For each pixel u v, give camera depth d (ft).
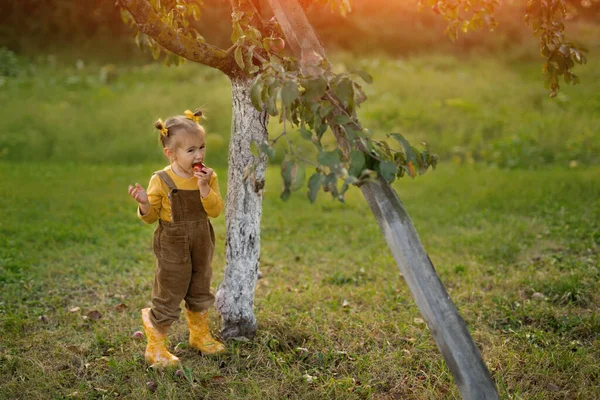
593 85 47.55
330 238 21.34
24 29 58.39
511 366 11.37
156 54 16.24
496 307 14.52
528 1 12.31
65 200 25.40
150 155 36.17
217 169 33.71
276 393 10.59
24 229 20.90
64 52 55.83
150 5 11.78
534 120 39.63
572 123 38.81
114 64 54.19
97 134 37.96
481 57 56.54
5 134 36.55
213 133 38.60
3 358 11.87
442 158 36.19
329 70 8.26
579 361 11.51
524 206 24.79
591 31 63.82
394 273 17.43
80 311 14.42
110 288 16.10
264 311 13.85
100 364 11.76
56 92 44.45
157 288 11.53
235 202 11.97
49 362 11.81
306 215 24.29
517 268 17.71
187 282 11.39
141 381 11.02
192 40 11.18
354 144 7.95
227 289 12.35
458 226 22.52
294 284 16.81
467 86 46.91
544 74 12.63
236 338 12.28
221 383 10.96
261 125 11.73
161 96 43.16
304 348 12.18
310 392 10.56
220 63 11.39
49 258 18.25
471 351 8.18
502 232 21.22
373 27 59.26
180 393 10.57
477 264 17.95
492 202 25.64
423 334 12.80
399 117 40.29
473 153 36.42
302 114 8.84
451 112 41.42
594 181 28.22
